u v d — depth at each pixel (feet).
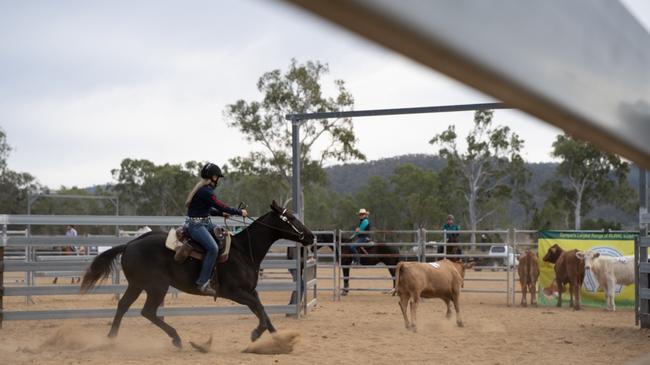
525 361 28.30
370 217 206.49
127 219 39.32
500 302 59.26
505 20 1.60
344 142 132.16
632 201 154.40
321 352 30.40
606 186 154.61
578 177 156.97
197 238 30.07
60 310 38.55
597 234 53.83
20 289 38.68
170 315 40.24
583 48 1.93
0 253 38.24
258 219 32.48
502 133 165.07
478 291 56.18
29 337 35.35
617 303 52.85
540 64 1.73
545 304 55.83
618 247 53.01
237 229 46.98
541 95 1.75
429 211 188.14
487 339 34.96
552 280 55.67
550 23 1.77
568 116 1.92
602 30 2.04
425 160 419.33
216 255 30.07
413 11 1.36
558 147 157.69
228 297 31.17
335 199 219.82
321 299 61.77
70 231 78.33
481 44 1.53
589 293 54.13
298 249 44.57
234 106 135.03
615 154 2.41
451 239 65.92
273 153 134.62
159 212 180.65
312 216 209.77
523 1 1.67
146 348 31.09
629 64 2.22
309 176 133.69
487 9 1.55
